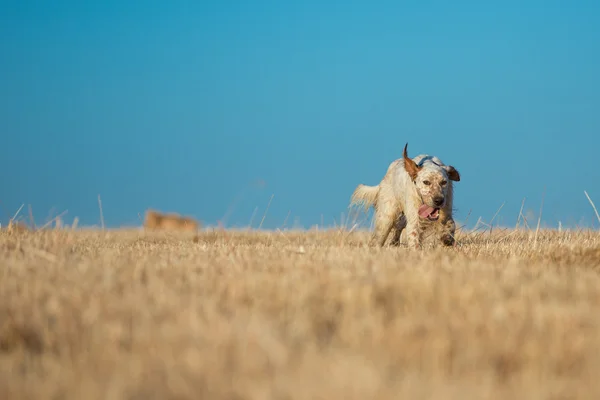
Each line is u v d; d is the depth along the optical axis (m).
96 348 6.88
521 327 7.23
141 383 5.97
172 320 7.57
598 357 6.57
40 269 10.31
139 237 21.72
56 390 5.85
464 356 6.48
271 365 6.23
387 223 19.34
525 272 10.34
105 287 9.02
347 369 5.91
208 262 11.53
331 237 22.28
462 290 8.49
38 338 7.47
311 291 8.50
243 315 7.64
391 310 8.02
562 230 20.53
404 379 5.91
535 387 5.82
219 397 5.70
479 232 20.02
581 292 8.85
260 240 21.25
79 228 23.59
